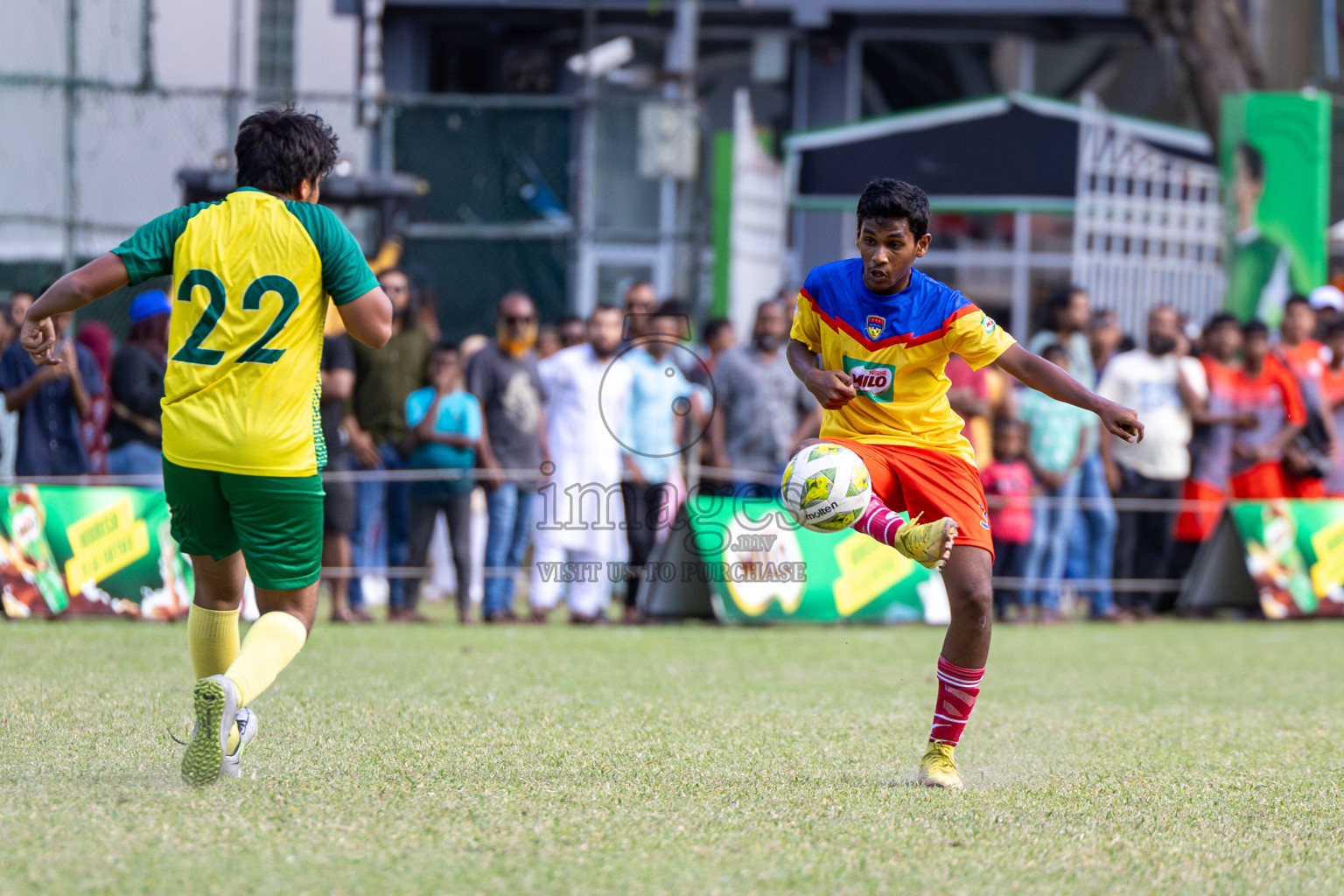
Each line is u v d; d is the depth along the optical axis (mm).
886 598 36219
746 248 53375
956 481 16469
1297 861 13250
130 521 33094
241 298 14641
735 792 15375
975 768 17422
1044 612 38781
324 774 15602
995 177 53781
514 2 71312
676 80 60500
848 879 11984
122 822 13000
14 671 23078
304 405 14977
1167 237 53562
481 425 35250
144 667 24141
